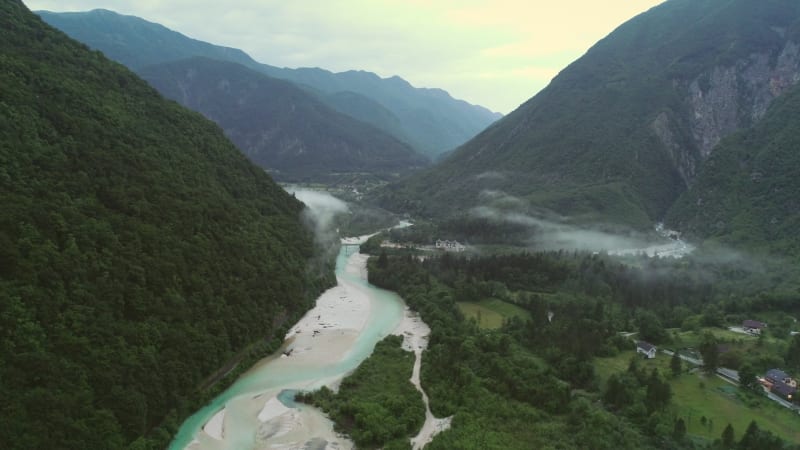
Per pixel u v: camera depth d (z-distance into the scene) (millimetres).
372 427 103812
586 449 94562
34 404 79438
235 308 136750
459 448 94438
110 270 106188
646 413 103875
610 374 123062
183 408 106312
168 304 115875
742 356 129000
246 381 126562
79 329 93938
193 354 114562
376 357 140000
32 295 89312
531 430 101062
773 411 107312
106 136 134250
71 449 80062
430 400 116438
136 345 102438
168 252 123188
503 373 118812
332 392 121250
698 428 100688
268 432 104688
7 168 102750
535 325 148250
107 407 89625
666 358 134500
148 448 92562
